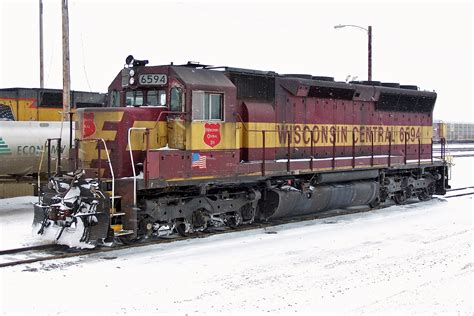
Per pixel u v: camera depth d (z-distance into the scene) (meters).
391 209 18.06
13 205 17.95
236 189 14.10
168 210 12.22
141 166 12.01
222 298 8.49
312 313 7.91
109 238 11.34
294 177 15.48
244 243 12.32
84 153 12.26
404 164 19.16
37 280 9.30
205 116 12.70
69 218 11.25
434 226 14.71
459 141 70.81
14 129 17.36
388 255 11.33
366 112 18.28
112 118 11.90
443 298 8.68
